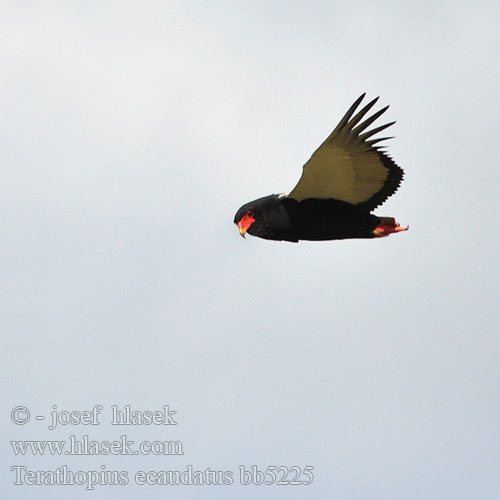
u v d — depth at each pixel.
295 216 47.00
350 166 46.38
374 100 45.94
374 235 47.06
